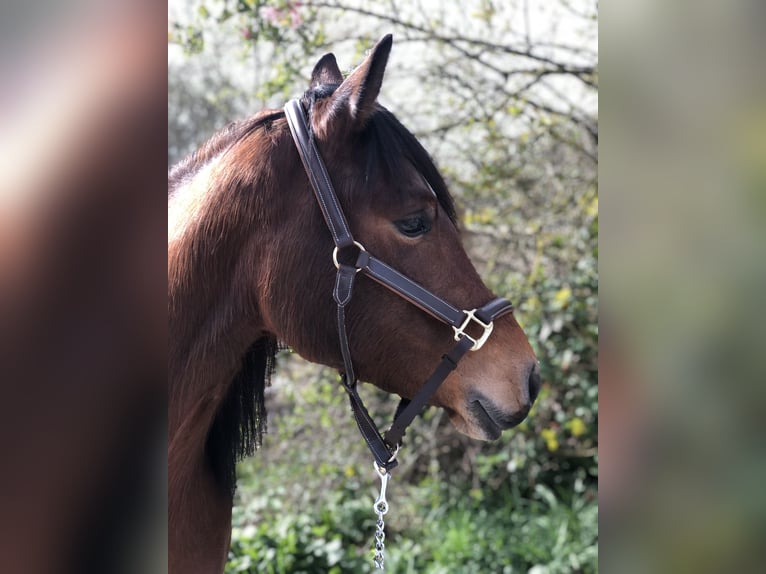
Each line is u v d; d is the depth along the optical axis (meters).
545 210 3.70
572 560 3.17
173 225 1.49
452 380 1.44
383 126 1.40
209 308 1.46
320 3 3.16
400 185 1.38
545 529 3.43
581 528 3.40
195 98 4.20
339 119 1.38
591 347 3.63
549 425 3.77
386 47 1.31
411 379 1.45
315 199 1.40
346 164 1.39
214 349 1.46
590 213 3.47
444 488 3.84
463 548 3.32
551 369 3.65
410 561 3.26
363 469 3.72
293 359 3.79
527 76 3.50
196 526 1.56
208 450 1.62
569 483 3.84
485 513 3.64
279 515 3.40
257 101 3.79
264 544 3.06
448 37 3.34
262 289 1.43
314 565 3.05
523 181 3.68
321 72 1.63
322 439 3.77
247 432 1.62
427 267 1.41
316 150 1.39
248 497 3.67
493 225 3.67
